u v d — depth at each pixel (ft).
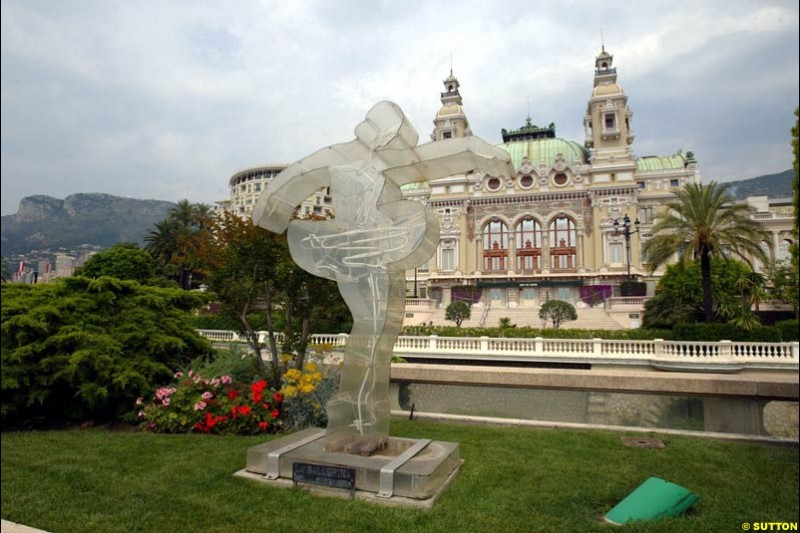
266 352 52.54
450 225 212.02
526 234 208.23
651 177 225.76
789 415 36.14
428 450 22.33
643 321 120.16
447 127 237.04
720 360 67.05
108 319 33.55
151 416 29.99
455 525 16.72
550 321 153.07
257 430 29.12
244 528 16.42
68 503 18.34
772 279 136.36
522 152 229.25
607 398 35.35
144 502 18.48
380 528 16.46
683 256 93.97
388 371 23.26
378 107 22.99
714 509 18.53
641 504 18.04
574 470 22.54
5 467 22.45
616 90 204.64
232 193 349.82
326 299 35.73
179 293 38.14
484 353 76.48
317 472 19.89
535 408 36.50
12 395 29.94
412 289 209.87
